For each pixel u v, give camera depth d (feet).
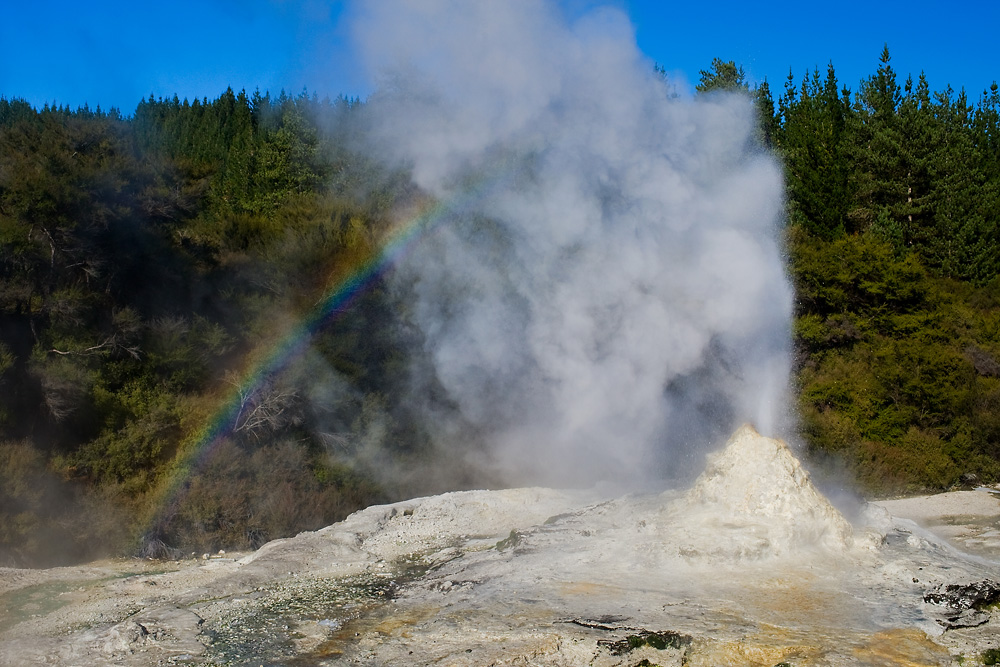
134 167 64.03
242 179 86.53
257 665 21.31
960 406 71.00
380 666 20.81
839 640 20.97
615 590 24.71
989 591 24.36
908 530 32.01
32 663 21.99
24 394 50.85
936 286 88.94
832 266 82.33
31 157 57.26
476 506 38.50
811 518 27.71
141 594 29.22
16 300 52.80
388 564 31.19
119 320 56.70
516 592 25.09
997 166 122.52
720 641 20.79
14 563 42.37
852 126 109.60
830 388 73.36
